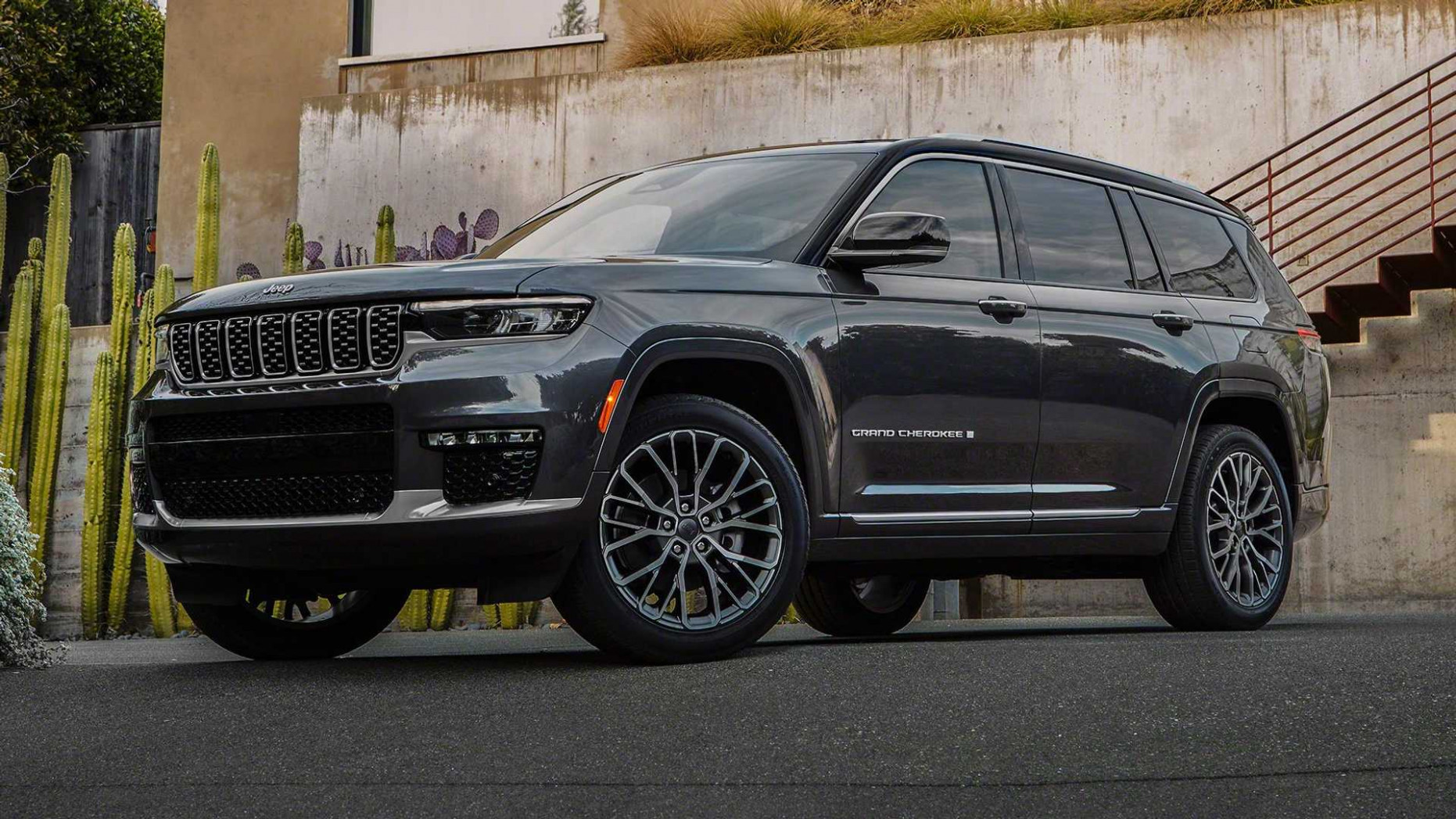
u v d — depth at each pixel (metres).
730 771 2.32
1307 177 9.67
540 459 3.43
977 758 2.38
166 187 14.86
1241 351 5.29
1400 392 9.82
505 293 3.49
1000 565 4.79
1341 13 10.20
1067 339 4.61
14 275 16.59
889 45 11.25
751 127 11.39
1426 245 10.04
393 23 14.45
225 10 14.83
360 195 12.43
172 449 3.79
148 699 3.18
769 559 3.77
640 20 13.51
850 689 3.02
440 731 2.69
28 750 2.63
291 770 2.40
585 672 3.42
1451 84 10.03
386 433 3.45
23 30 17.28
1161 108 10.49
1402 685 2.94
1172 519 4.97
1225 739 2.48
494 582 3.49
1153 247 5.17
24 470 11.11
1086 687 3.00
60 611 10.86
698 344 3.68
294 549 3.55
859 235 4.04
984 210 4.62
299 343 3.60
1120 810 2.06
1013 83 10.79
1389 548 9.80
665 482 3.65
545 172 11.93
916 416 4.17
